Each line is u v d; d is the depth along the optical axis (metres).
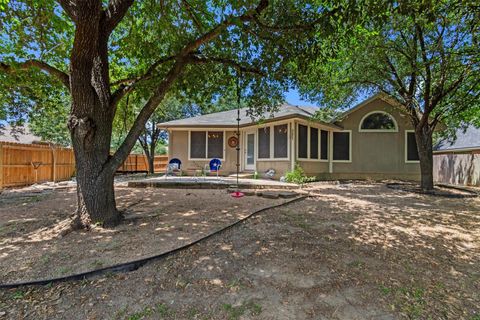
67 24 5.36
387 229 4.55
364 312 2.18
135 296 2.36
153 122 20.81
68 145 19.61
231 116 15.33
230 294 2.40
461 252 3.59
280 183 9.55
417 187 10.34
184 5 5.48
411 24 7.34
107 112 4.52
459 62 6.60
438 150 16.16
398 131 13.49
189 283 2.59
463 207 6.65
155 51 6.36
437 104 9.27
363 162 13.69
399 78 9.28
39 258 3.05
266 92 6.67
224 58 5.79
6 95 6.65
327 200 7.26
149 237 3.77
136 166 21.62
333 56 4.76
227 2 4.98
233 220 4.73
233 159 14.09
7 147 9.58
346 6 3.63
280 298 2.34
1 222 4.54
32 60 4.41
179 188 8.91
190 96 6.78
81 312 2.13
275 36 4.82
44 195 7.60
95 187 4.29
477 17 4.58
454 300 2.44
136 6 5.82
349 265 3.06
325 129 13.38
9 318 2.06
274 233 4.14
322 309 2.20
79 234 3.91
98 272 2.71
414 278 2.82
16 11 4.90
